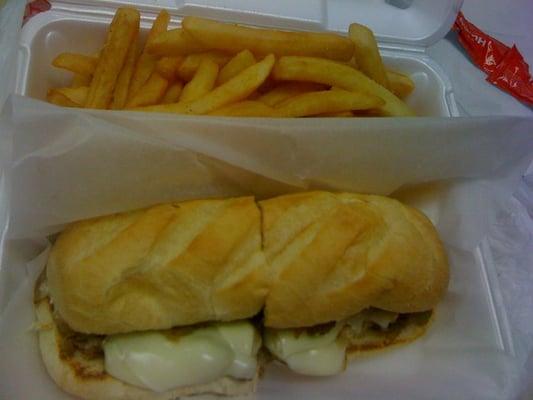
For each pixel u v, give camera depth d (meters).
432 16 0.33
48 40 0.29
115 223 0.22
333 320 0.23
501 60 0.37
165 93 0.28
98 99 0.26
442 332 0.26
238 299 0.22
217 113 0.25
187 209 0.22
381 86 0.28
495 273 0.26
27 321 0.23
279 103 0.28
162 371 0.22
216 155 0.23
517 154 0.26
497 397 0.24
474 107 0.35
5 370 0.21
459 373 0.24
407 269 0.23
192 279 0.21
